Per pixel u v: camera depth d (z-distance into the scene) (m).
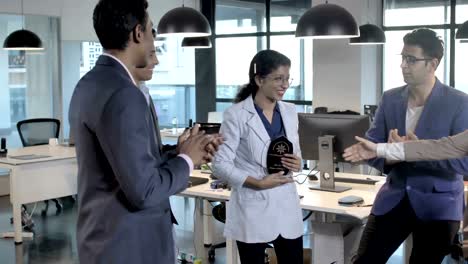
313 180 4.36
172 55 11.09
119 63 1.81
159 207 1.90
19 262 5.25
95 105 1.74
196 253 5.13
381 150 2.50
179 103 11.17
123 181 1.71
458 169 2.49
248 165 2.99
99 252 1.83
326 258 3.57
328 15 4.31
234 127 2.98
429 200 2.64
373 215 2.83
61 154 6.45
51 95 8.94
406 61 2.57
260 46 10.05
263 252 3.02
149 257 1.88
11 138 8.66
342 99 8.78
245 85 3.08
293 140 3.04
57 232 6.25
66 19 8.78
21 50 8.59
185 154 1.90
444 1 8.20
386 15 8.75
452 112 2.56
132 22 1.79
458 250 2.66
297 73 9.59
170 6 9.94
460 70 8.15
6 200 7.94
